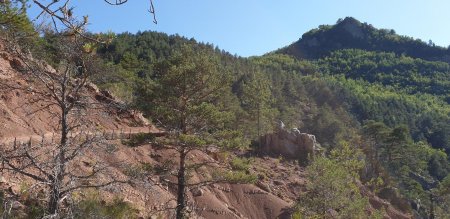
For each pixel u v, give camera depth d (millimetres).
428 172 89938
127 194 18406
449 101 179875
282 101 86062
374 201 45062
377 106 125688
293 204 32031
